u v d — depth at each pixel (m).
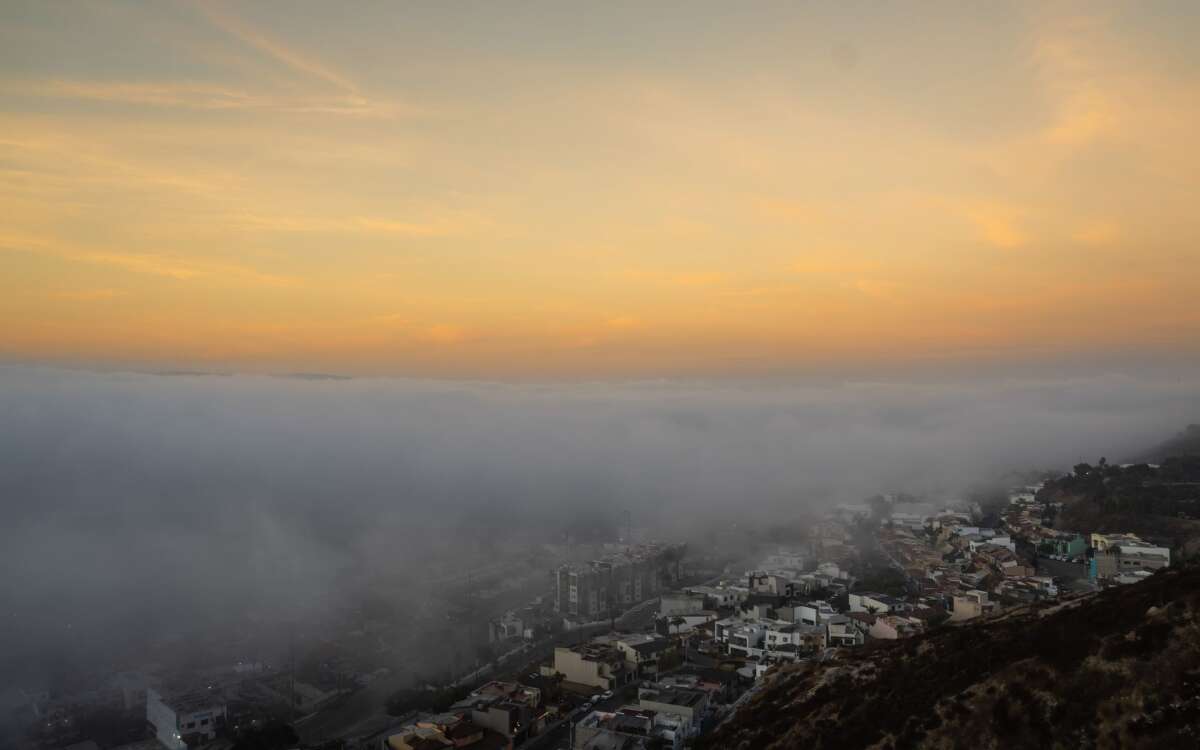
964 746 72.69
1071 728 68.12
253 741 136.25
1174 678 66.75
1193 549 186.75
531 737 119.81
